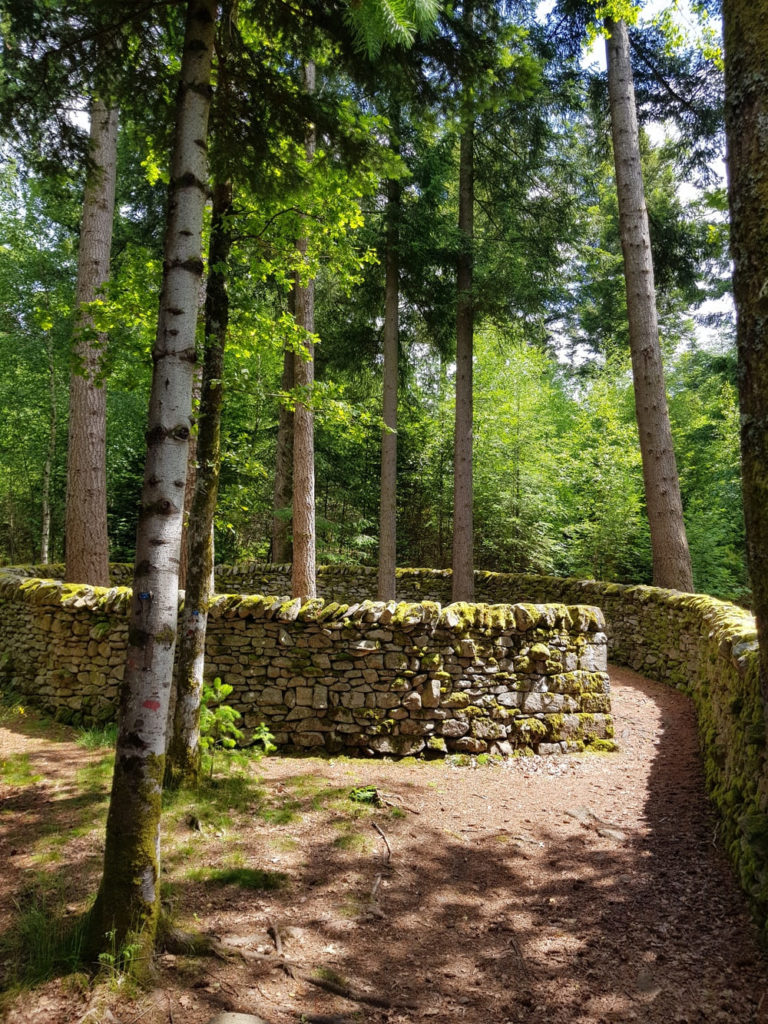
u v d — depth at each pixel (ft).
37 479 53.57
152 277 16.20
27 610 22.38
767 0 7.23
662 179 44.68
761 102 7.23
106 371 16.38
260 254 16.87
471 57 11.65
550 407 63.67
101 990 7.84
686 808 14.37
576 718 18.60
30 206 42.32
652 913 10.37
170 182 9.82
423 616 18.30
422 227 36.50
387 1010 8.21
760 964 8.70
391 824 13.67
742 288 7.49
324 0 11.34
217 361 15.20
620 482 45.50
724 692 14.89
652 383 31.73
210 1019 7.64
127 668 8.82
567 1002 8.40
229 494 39.50
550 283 39.65
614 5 23.81
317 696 18.21
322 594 43.93
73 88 12.36
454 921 10.32
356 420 21.58
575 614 19.11
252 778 15.56
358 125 13.69
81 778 15.08
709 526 47.01
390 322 39.32
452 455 54.03
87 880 10.53
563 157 39.42
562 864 12.22
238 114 13.62
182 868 11.25
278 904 10.44
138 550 9.05
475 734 17.99
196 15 9.91
